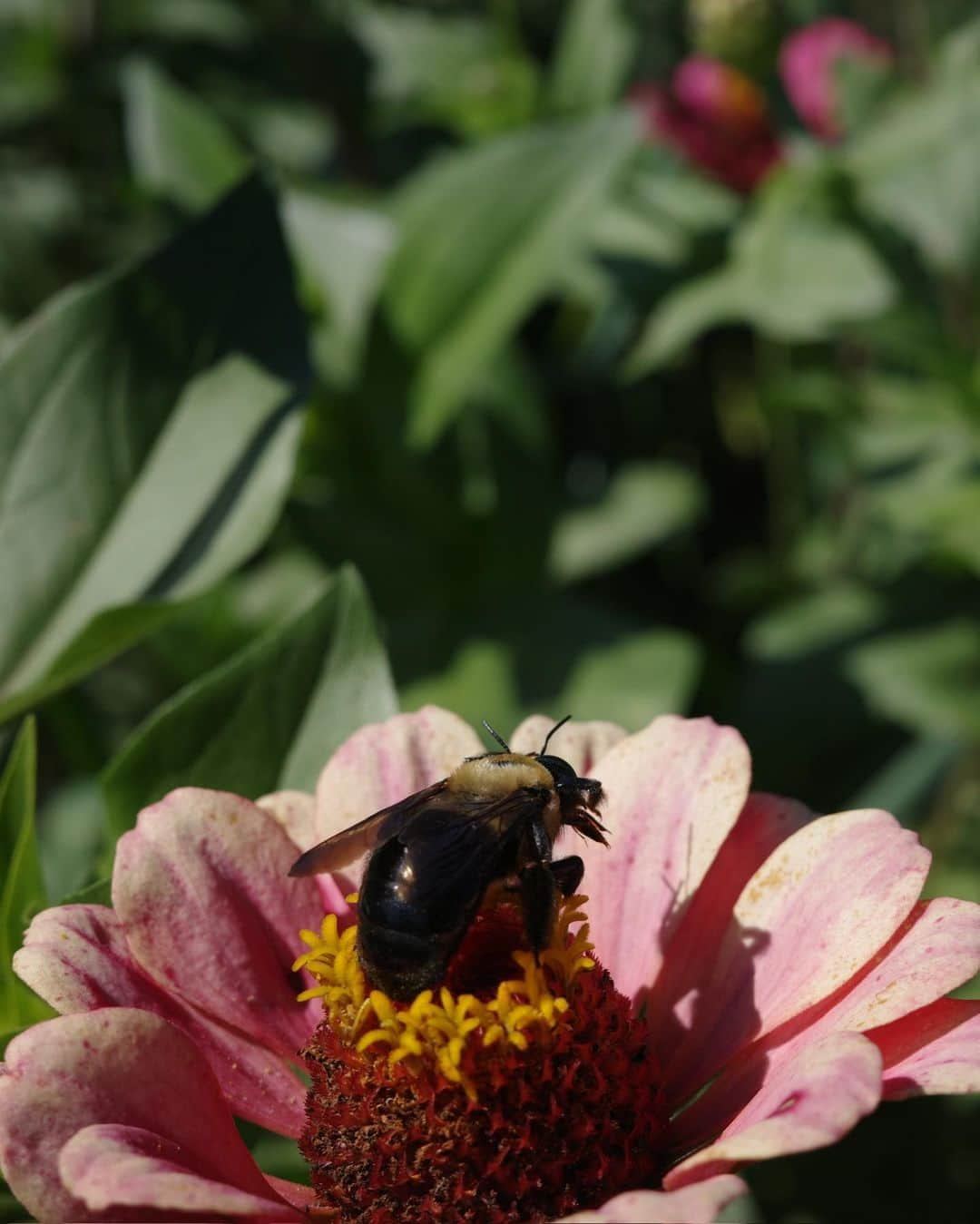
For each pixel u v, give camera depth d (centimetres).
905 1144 40
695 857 28
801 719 44
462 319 42
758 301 45
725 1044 27
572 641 43
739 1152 24
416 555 45
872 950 26
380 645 30
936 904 26
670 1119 27
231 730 30
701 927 28
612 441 57
